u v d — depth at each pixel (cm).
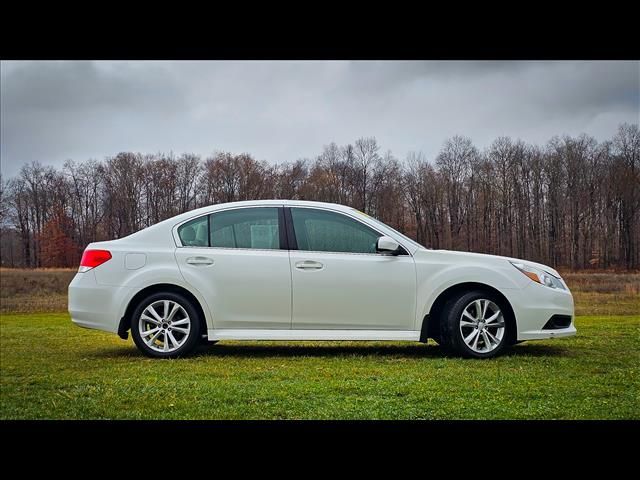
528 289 693
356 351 755
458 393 509
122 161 4434
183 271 699
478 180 4278
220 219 718
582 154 3809
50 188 4738
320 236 708
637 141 3628
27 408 478
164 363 662
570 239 3847
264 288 695
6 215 4744
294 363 658
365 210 4272
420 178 4344
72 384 557
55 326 1189
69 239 4675
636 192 3622
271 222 714
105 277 703
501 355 704
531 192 4094
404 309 695
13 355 734
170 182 4391
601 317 1321
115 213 4512
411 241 712
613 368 619
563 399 489
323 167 4278
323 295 693
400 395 504
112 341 884
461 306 686
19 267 4653
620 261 3641
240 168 4247
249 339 693
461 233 4316
